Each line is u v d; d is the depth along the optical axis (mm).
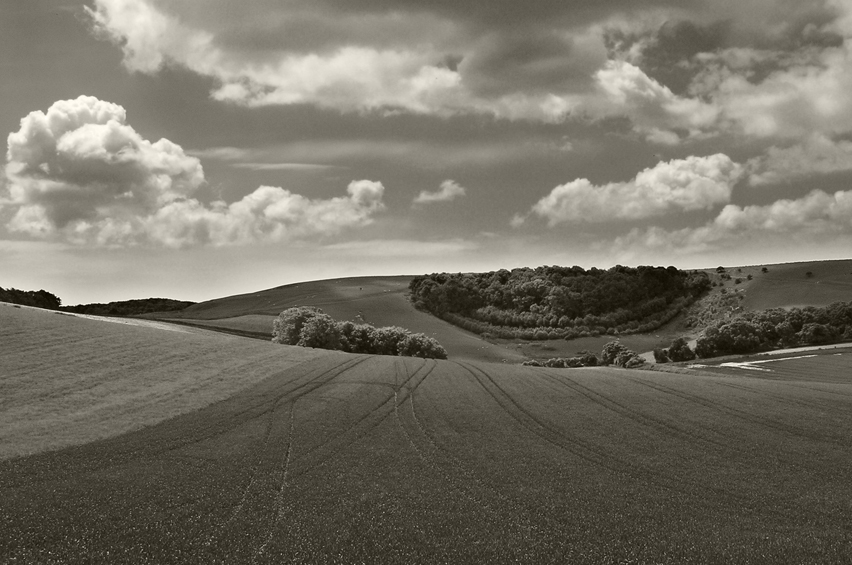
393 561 18453
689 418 39438
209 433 34125
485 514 22328
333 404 41938
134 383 46125
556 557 18812
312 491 24625
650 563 18438
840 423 38156
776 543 19812
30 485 25062
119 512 22094
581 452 31438
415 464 28812
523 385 50688
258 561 18344
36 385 43625
